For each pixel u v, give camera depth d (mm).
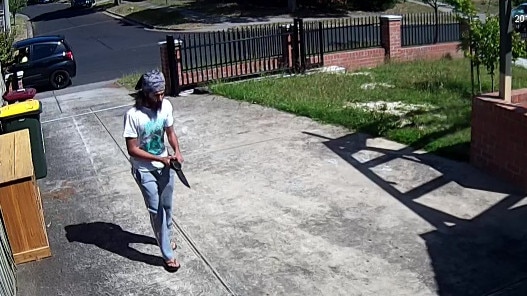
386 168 7652
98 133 10539
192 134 9883
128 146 5184
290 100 11617
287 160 8203
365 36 19531
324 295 4988
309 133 9406
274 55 15258
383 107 10852
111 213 6934
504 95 7133
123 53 24984
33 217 5820
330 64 16547
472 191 6793
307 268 5414
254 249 5816
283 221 6363
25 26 38125
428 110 10625
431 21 23250
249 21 32562
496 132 7035
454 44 19094
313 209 6602
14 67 18703
